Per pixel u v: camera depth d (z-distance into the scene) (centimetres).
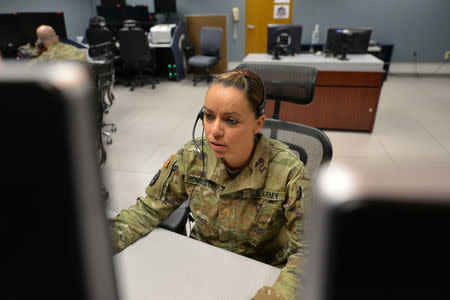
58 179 11
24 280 13
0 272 13
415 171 9
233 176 91
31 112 10
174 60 592
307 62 347
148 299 75
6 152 11
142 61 553
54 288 13
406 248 10
